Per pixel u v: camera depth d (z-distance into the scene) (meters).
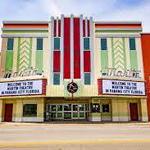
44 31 36.66
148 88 35.19
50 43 36.28
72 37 36.56
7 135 16.02
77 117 35.00
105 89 30.80
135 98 33.97
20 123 29.86
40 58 35.81
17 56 35.81
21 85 31.53
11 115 33.25
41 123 29.81
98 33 36.94
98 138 13.89
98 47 36.50
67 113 35.06
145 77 35.72
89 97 32.41
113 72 35.56
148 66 36.16
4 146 10.80
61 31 36.69
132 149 9.99
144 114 33.34
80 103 35.34
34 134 16.72
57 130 20.22
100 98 33.31
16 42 36.28
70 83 30.95
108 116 33.66
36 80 30.94
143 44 37.00
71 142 12.02
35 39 36.44
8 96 31.94
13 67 35.41
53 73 35.22
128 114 33.69
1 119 32.75
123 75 34.75
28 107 32.78
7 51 35.91
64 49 36.09
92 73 35.44
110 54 36.38
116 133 17.30
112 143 11.66
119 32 37.19
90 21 37.19
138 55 36.66
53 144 11.38
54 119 34.72
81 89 30.94
